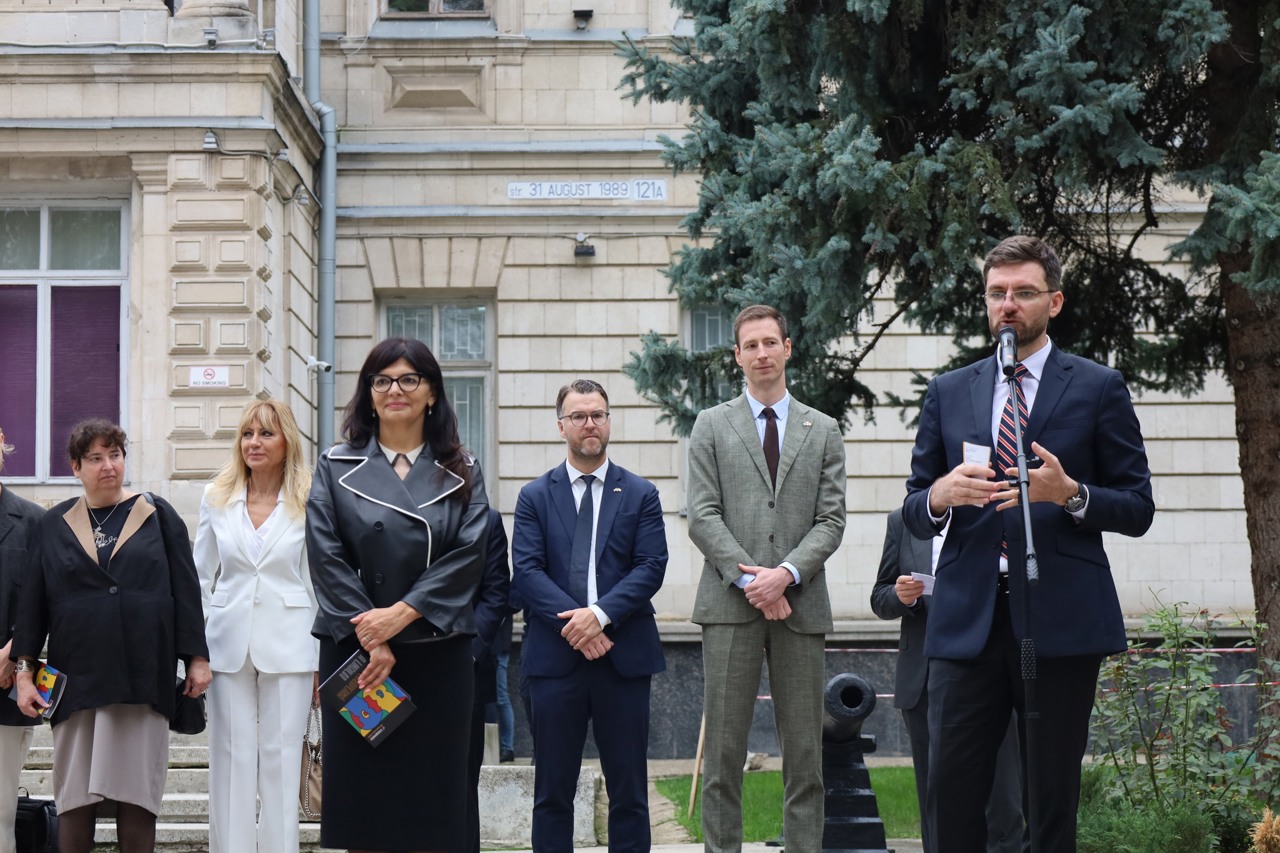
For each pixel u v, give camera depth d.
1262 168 9.30
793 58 10.64
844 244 10.09
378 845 5.57
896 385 17.11
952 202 9.92
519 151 17.22
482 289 17.44
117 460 7.29
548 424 17.20
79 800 7.07
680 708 16.28
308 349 16.50
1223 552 17.28
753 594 6.76
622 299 17.27
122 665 7.04
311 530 5.77
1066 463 5.30
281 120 15.28
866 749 8.56
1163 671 10.30
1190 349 11.99
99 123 14.16
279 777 7.11
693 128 11.61
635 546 7.41
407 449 5.98
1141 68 9.99
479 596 7.32
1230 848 8.30
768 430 7.09
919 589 6.96
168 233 14.23
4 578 7.48
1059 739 5.21
